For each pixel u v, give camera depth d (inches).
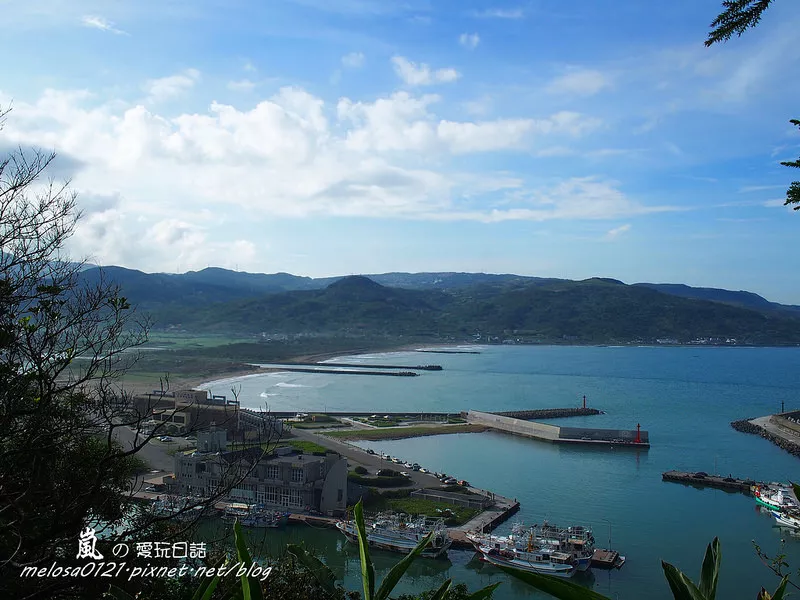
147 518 828.6
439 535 2952.8
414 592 2469.2
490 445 5915.4
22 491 655.1
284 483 3408.0
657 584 2615.7
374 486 4003.4
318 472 3543.3
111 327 768.3
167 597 756.6
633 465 4965.6
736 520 3481.8
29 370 688.4
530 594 2508.6
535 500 3902.6
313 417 7224.4
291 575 972.6
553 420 7357.3
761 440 6053.2
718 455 5364.2
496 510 3595.0
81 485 729.6
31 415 690.8
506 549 2829.7
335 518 3250.5
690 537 3196.4
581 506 3767.2
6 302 664.4
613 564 2790.4
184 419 4712.1
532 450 5654.5
